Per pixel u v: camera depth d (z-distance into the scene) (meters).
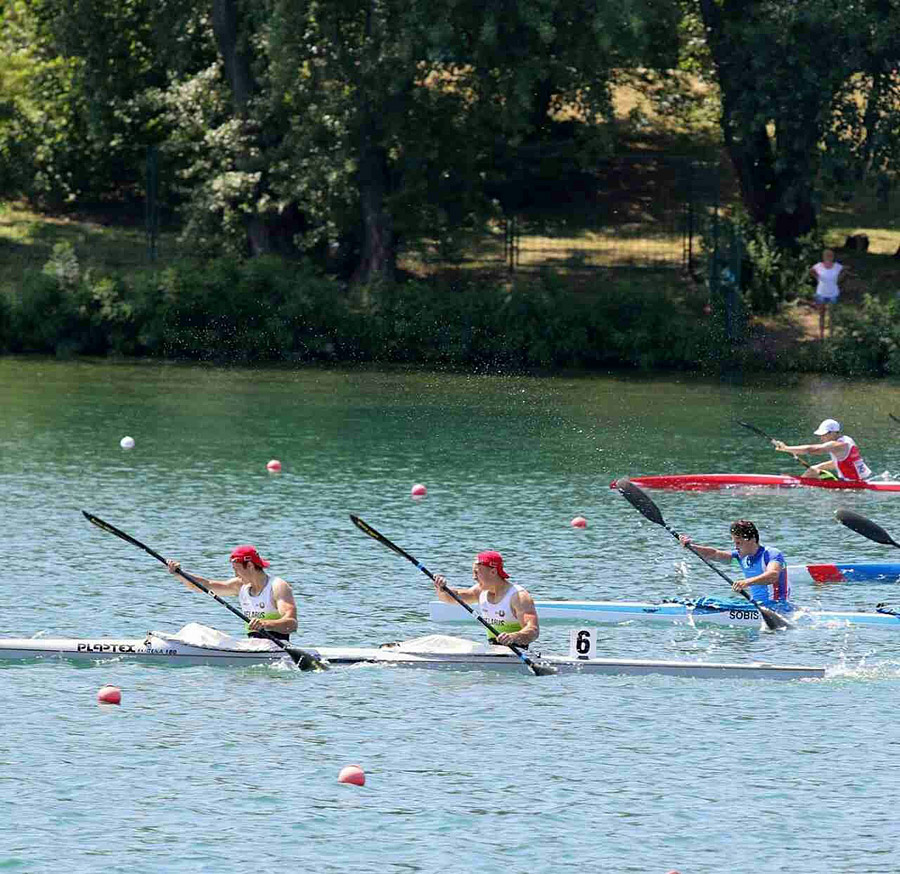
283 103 167.88
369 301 163.12
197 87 173.88
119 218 192.75
